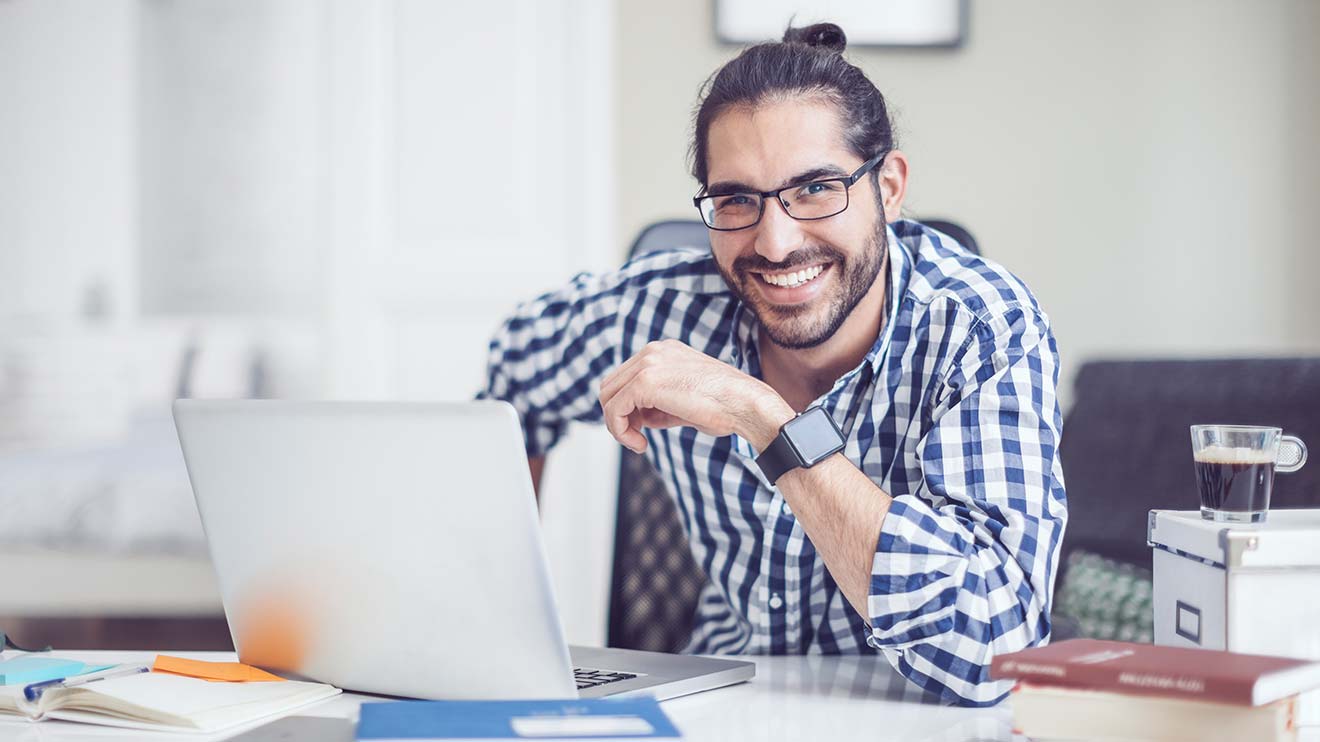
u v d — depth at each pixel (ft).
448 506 2.70
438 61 9.25
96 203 9.63
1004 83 8.79
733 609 4.57
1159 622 3.22
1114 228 8.84
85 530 9.54
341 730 2.71
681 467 4.52
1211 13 8.77
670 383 3.51
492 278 9.25
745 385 3.47
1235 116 8.80
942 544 3.22
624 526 5.14
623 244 9.07
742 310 4.57
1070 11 8.77
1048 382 3.85
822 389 4.47
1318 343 8.79
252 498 2.97
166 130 9.58
